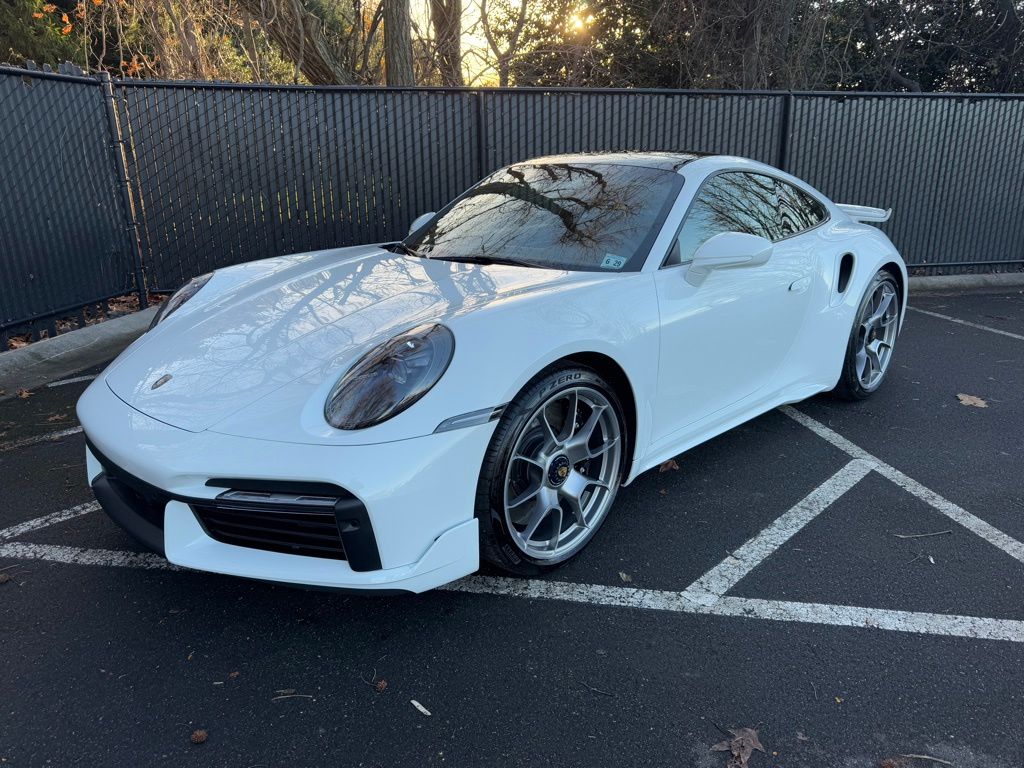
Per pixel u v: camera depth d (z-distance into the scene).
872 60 13.79
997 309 6.68
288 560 1.97
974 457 3.39
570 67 13.19
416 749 1.74
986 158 7.50
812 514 2.86
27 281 4.96
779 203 3.55
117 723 1.82
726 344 2.94
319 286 2.72
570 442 2.37
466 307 2.27
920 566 2.50
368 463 1.85
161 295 6.50
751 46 11.80
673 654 2.07
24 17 18.02
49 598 2.33
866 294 3.80
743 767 1.68
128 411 2.13
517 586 2.40
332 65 10.15
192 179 6.20
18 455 3.45
